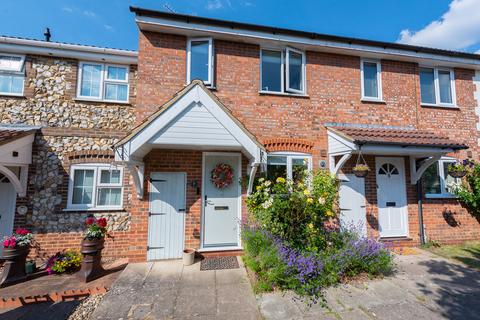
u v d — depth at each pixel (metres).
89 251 4.92
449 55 7.89
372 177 7.20
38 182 6.40
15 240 4.87
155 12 6.02
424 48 7.59
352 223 6.82
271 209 5.39
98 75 7.28
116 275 5.14
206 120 5.16
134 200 5.84
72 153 6.69
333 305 3.75
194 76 6.59
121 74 7.46
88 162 6.79
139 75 6.21
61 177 6.57
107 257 6.54
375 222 7.05
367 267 4.80
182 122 5.07
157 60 6.38
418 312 3.55
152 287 4.41
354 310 3.61
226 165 6.39
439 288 4.32
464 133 8.04
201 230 6.15
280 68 7.23
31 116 6.62
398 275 4.91
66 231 6.41
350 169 7.07
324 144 7.05
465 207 7.60
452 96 8.21
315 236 5.38
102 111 7.08
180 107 5.07
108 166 6.90
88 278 4.81
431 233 7.27
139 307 3.73
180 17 6.19
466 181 7.64
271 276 4.25
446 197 7.52
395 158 7.46
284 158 6.81
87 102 7.00
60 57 7.00
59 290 4.38
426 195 7.46
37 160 6.46
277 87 7.16
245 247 5.53
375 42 7.28
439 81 8.29
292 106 7.01
